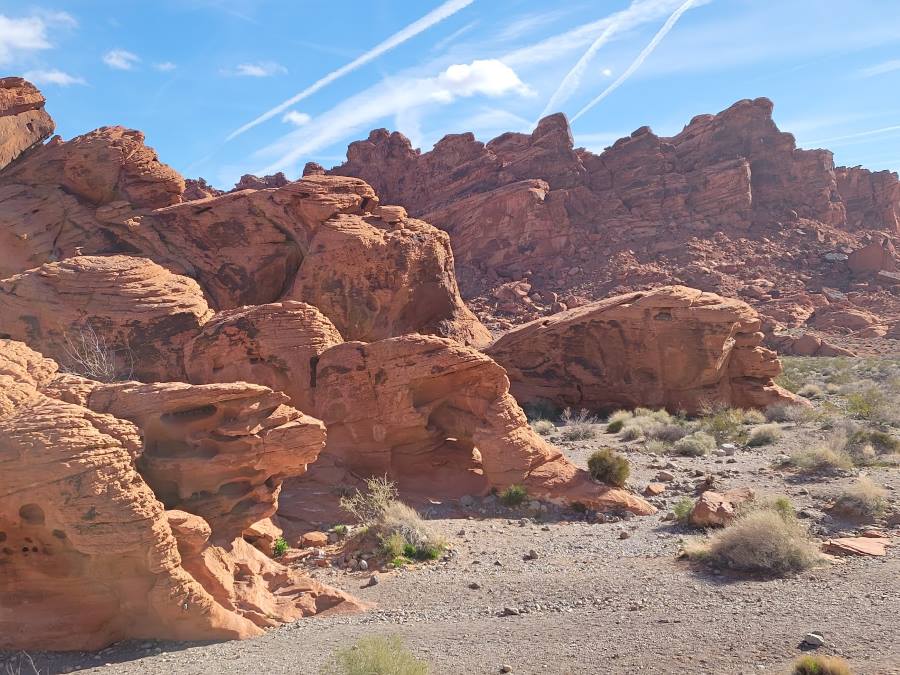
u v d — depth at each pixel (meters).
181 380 25.94
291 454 11.45
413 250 34.38
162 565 8.91
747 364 31.16
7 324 25.66
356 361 18.30
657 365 30.95
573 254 78.69
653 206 83.50
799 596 9.00
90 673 8.07
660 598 9.46
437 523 15.22
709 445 22.75
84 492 8.55
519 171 83.94
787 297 70.62
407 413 17.77
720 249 79.12
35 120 38.53
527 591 10.45
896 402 28.44
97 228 33.91
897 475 17.08
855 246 83.44
